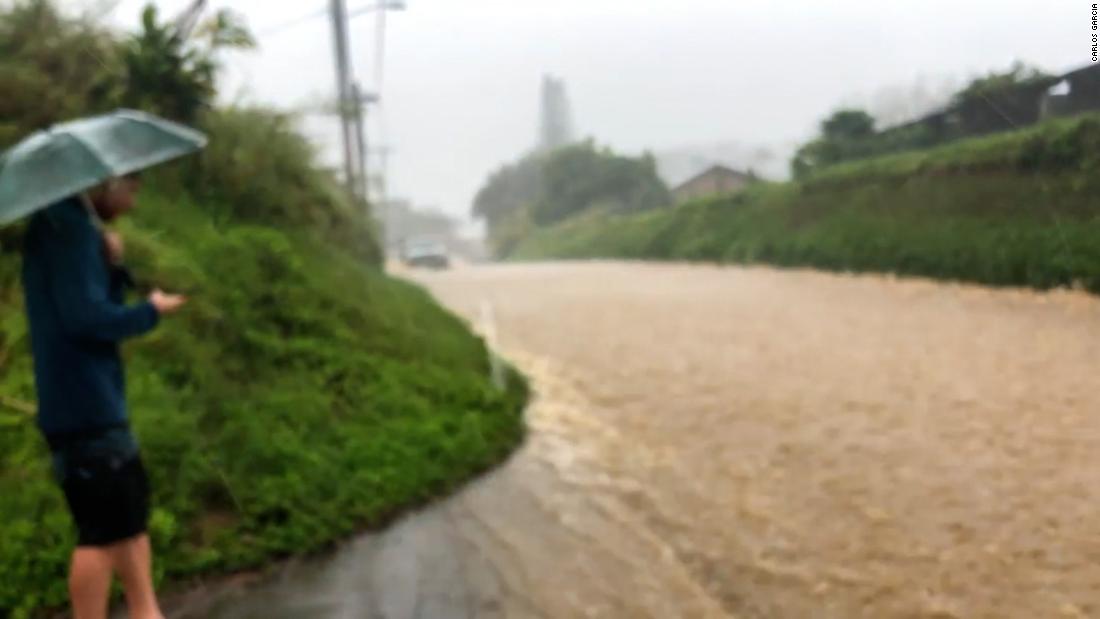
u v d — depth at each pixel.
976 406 7.76
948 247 17.39
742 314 13.91
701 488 6.01
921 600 4.39
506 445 6.94
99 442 3.38
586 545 5.14
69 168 3.30
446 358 8.55
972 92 21.45
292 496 5.34
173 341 6.16
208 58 8.87
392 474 5.89
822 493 5.84
